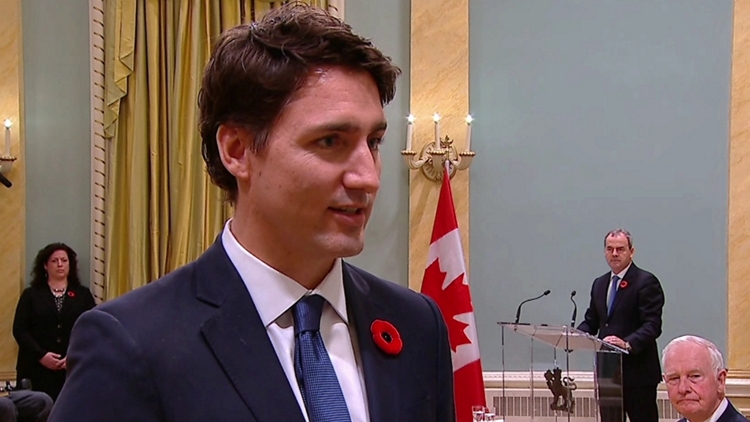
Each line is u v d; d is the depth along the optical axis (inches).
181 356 33.0
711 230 216.5
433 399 39.4
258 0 212.4
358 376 37.0
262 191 34.2
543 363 180.4
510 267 219.0
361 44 34.0
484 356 217.9
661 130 217.9
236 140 35.3
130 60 210.7
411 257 217.2
